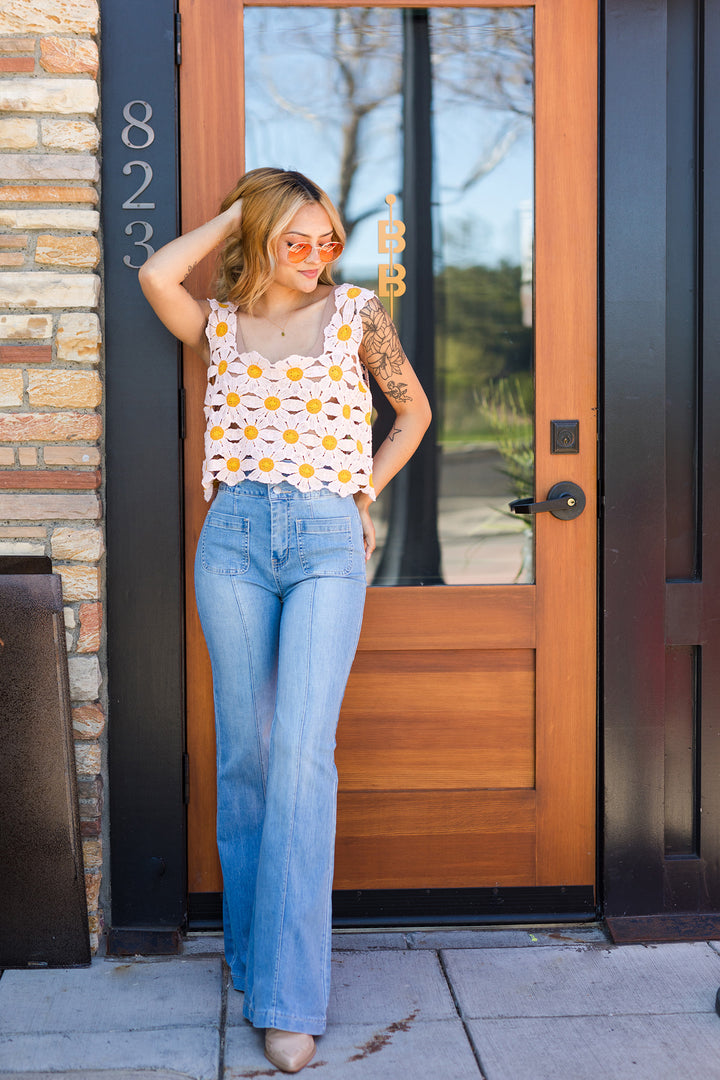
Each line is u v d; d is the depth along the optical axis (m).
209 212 2.20
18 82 2.05
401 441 2.03
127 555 2.19
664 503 2.26
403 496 2.32
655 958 2.14
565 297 2.26
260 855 1.83
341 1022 1.89
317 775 1.81
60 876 2.09
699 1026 1.87
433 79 2.25
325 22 2.23
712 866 2.32
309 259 1.85
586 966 2.10
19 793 2.08
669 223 2.26
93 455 2.11
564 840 2.32
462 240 2.28
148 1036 1.84
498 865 2.32
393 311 2.29
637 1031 1.85
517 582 2.32
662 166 2.21
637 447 2.24
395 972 2.08
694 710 2.32
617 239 2.21
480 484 2.32
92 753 2.15
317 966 1.81
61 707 2.08
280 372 1.85
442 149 2.27
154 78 2.13
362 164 2.26
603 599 2.26
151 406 2.17
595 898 2.32
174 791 2.22
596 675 2.30
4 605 2.07
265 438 1.85
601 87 2.22
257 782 1.95
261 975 1.79
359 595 1.88
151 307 2.15
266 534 1.84
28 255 2.09
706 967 2.10
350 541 1.87
